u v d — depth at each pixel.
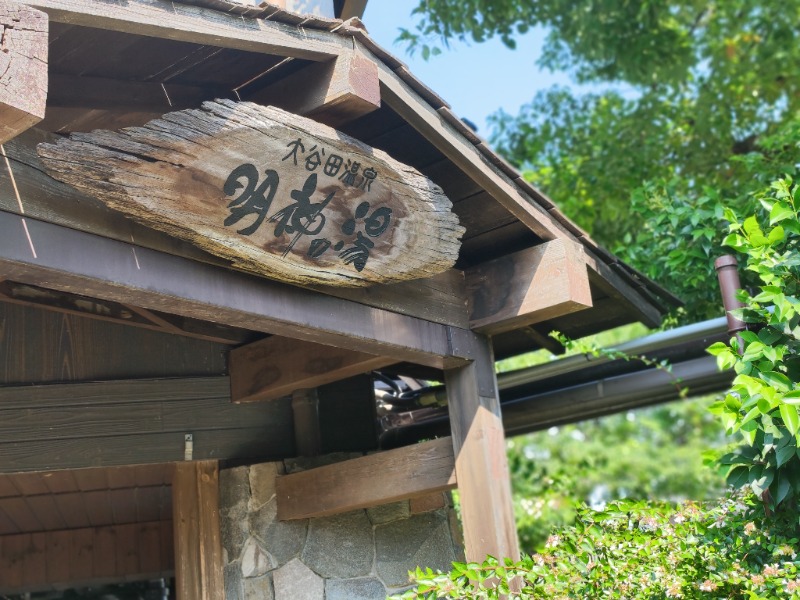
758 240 3.59
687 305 5.78
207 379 4.43
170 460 4.24
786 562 3.41
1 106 2.13
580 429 15.16
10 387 3.94
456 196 4.04
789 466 3.63
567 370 5.22
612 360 5.24
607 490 14.07
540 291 4.03
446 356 3.98
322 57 3.07
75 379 4.10
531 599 3.48
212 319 3.16
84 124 3.27
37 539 5.41
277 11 2.85
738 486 3.72
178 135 2.66
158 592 6.49
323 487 4.26
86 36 2.82
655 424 14.87
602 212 9.03
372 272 3.47
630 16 8.86
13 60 2.16
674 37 9.03
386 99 3.32
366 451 4.85
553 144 9.59
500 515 3.87
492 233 4.23
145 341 4.32
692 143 8.94
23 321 4.04
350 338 3.55
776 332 3.60
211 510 4.41
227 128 2.74
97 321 4.21
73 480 4.56
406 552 4.66
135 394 4.22
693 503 3.90
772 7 9.37
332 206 3.16
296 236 3.11
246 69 3.23
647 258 5.84
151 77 3.19
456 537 4.89
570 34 8.87
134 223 2.83
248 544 4.35
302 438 4.64
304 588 4.34
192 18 2.65
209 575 4.33
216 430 4.41
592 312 4.98
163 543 5.61
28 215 2.56
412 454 4.11
